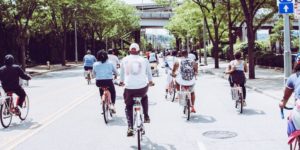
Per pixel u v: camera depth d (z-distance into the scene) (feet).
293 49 158.20
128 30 300.81
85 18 181.16
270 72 100.42
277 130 33.17
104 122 38.37
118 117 41.04
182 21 168.25
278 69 106.52
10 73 37.22
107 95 38.17
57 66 173.99
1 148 28.89
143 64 28.45
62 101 55.52
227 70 42.91
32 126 37.06
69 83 87.86
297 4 47.78
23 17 132.46
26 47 178.19
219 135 31.60
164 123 37.17
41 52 200.13
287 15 49.73
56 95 63.72
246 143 28.81
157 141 29.99
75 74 121.70
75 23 204.44
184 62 38.88
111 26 249.96
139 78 28.19
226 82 82.28
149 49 519.19
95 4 168.25
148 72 29.09
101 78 38.50
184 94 38.58
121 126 36.19
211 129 34.09
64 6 160.97
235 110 44.24
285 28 49.96
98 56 38.65
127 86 28.22
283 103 20.49
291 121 19.33
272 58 113.50
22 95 38.55
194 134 32.17
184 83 38.83
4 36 152.66
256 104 48.62
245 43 170.60
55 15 168.76
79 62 225.97
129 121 28.35
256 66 128.06
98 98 58.03
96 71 38.55
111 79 38.75
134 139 30.81
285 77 49.85
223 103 50.24
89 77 83.30
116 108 47.24
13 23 130.93
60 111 45.98
